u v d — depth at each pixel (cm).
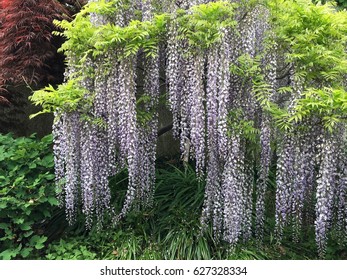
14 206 422
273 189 525
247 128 388
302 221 447
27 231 445
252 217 466
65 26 428
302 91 387
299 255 437
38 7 529
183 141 411
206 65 402
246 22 401
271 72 403
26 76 533
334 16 389
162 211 478
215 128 388
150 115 429
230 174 395
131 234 444
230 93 402
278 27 394
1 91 556
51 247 440
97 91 412
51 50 552
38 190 440
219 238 429
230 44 400
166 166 600
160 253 417
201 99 387
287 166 393
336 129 373
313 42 389
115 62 405
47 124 649
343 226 426
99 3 412
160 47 433
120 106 405
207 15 376
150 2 420
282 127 379
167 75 422
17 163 451
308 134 383
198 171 448
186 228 438
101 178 430
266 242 448
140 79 465
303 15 385
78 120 415
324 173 371
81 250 428
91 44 410
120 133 417
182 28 387
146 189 448
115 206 477
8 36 529
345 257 445
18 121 626
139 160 435
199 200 477
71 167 415
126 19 438
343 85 411
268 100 385
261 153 405
